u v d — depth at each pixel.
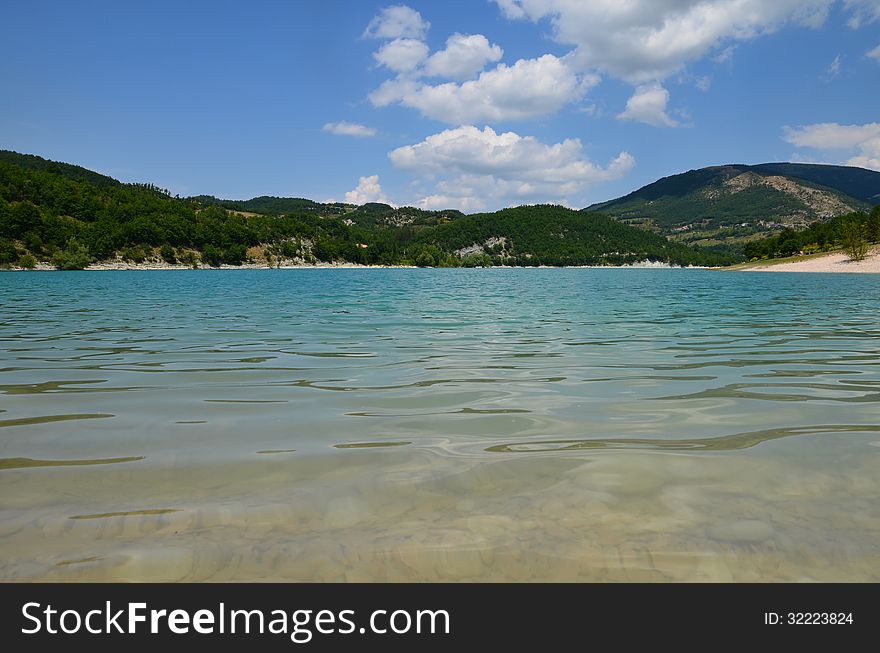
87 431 4.62
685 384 6.55
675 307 18.89
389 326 13.05
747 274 67.25
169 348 9.48
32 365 7.84
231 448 4.19
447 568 2.62
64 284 41.62
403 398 5.85
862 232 76.94
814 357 8.49
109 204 157.75
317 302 21.94
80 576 2.54
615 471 3.71
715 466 3.78
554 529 2.93
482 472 3.70
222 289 33.53
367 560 2.67
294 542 2.82
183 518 3.05
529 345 9.84
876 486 3.42
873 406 5.46
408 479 3.58
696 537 2.84
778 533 2.87
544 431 4.64
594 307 19.08
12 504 3.19
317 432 4.61
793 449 4.12
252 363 7.99
